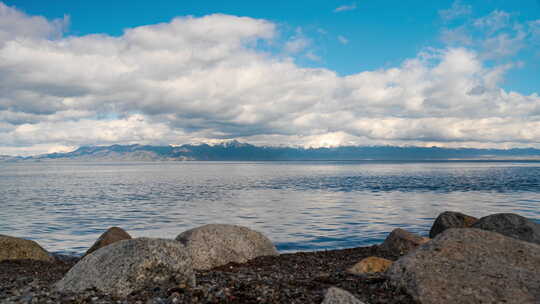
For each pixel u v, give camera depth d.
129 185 71.50
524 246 9.26
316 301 7.71
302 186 66.75
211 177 103.00
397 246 16.17
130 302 7.64
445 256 8.96
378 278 9.70
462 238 9.55
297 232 24.03
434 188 60.38
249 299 7.86
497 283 8.04
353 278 10.07
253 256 14.72
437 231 18.66
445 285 8.16
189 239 14.04
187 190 59.41
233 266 13.47
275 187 65.06
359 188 61.16
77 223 27.97
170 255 8.96
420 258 9.03
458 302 7.73
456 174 111.00
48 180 89.06
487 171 135.00
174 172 144.50
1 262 14.67
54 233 24.08
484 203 40.00
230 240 14.50
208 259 13.63
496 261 8.70
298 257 15.16
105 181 85.12
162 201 43.09
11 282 9.96
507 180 81.12
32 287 8.91
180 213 33.12
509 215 15.48
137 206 38.34
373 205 38.44
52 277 11.72
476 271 8.43
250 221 28.61
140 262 8.58
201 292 8.20
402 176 100.44
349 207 36.84
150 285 8.55
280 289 8.63
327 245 20.41
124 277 8.39
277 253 15.60
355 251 16.58
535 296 7.63
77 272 9.02
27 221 28.88
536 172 123.44
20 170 174.00
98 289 8.33
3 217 30.95
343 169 167.50
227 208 36.47
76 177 104.19
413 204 39.19
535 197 46.19
